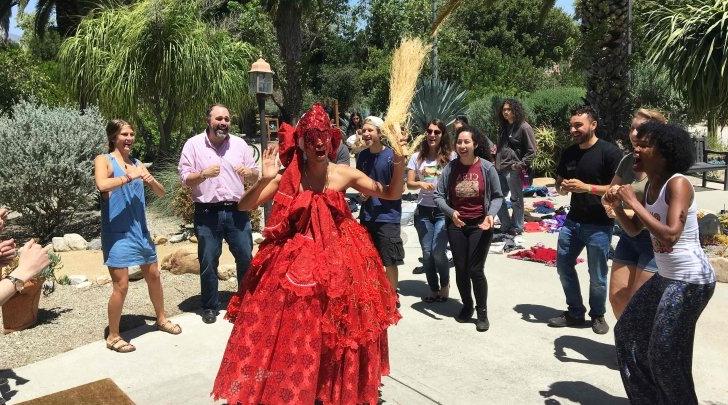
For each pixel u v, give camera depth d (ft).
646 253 13.52
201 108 40.16
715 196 39.24
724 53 23.67
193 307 19.60
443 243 19.35
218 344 16.60
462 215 17.19
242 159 18.08
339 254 11.43
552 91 58.03
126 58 37.81
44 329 17.78
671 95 49.52
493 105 57.31
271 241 11.87
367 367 11.36
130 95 37.83
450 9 38.19
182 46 38.09
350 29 103.71
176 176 33.83
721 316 17.81
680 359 10.68
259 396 10.75
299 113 78.74
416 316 18.70
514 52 119.96
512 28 125.49
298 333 10.83
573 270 17.25
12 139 28.14
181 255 23.17
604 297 16.88
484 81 87.92
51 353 16.22
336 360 11.05
